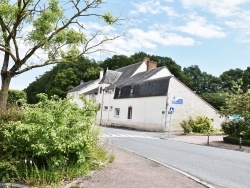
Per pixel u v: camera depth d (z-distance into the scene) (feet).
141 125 124.26
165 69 137.49
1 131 21.53
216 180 27.27
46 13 30.73
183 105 113.19
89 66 255.50
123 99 140.77
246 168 35.06
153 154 43.06
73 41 32.96
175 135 91.61
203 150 53.83
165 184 22.84
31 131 21.08
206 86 287.69
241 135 69.97
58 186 19.75
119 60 251.39
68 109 24.57
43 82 290.56
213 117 118.21
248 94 76.13
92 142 24.99
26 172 20.45
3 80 30.71
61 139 21.98
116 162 30.76
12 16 29.32
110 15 32.68
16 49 30.35
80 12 32.22
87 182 21.48
